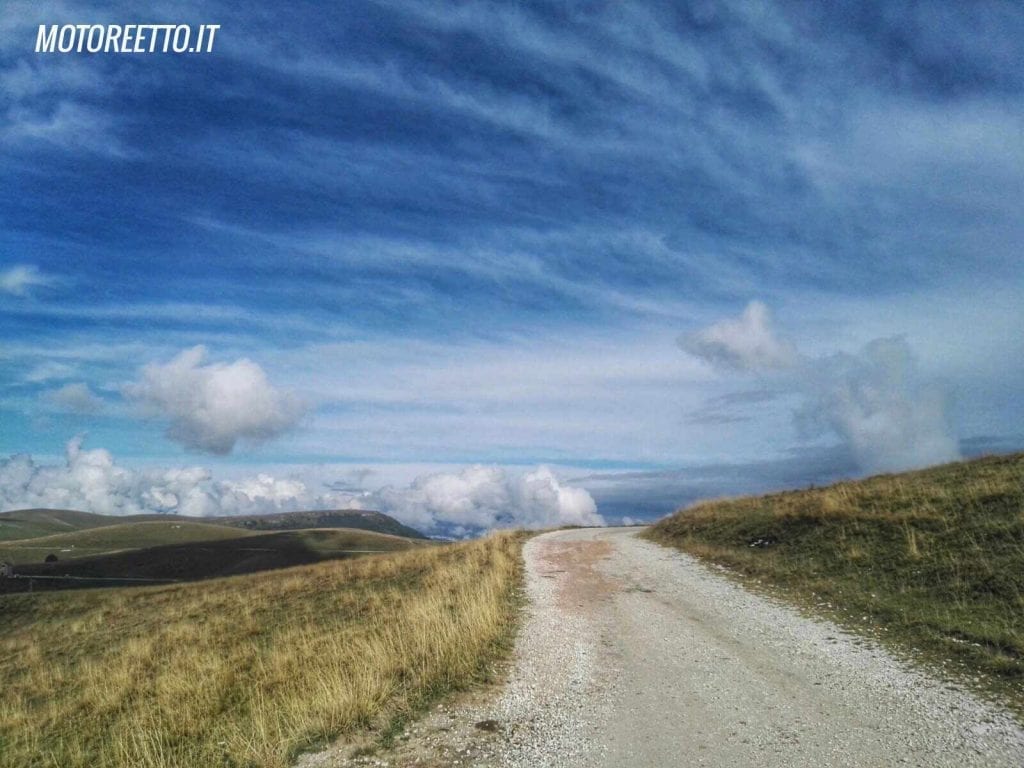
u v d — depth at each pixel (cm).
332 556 12488
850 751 624
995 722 673
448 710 771
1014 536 1288
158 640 1720
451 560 2356
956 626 988
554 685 863
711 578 1639
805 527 1862
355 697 779
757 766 600
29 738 1027
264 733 705
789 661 930
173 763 732
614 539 2861
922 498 1722
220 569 11244
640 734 689
